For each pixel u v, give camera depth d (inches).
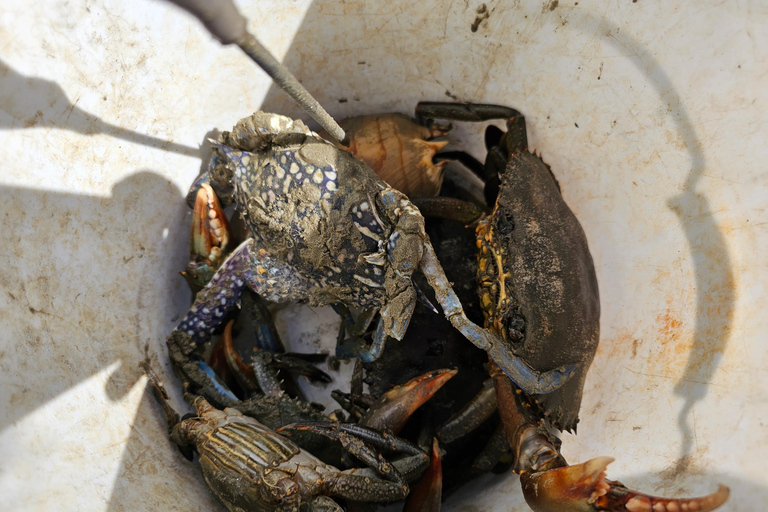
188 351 21.2
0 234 18.1
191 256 21.8
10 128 18.2
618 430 20.7
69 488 18.1
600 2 19.9
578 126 21.5
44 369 18.4
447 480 22.0
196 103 21.0
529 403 21.0
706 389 19.5
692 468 18.9
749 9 18.7
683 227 20.4
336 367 23.5
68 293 19.3
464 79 22.0
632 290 21.5
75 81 19.0
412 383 21.3
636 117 20.6
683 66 19.7
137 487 19.1
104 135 19.7
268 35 20.8
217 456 19.8
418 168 22.4
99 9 18.9
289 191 20.0
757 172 19.2
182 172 21.4
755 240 19.2
